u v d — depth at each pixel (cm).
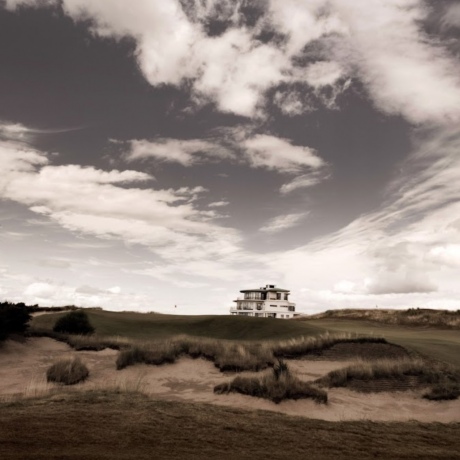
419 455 1008
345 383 1873
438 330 5153
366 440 1131
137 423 1109
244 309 8631
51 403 1305
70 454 826
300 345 2517
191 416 1234
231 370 2053
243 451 944
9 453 811
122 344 2466
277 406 1534
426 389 1852
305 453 965
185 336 2831
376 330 4812
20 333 2509
